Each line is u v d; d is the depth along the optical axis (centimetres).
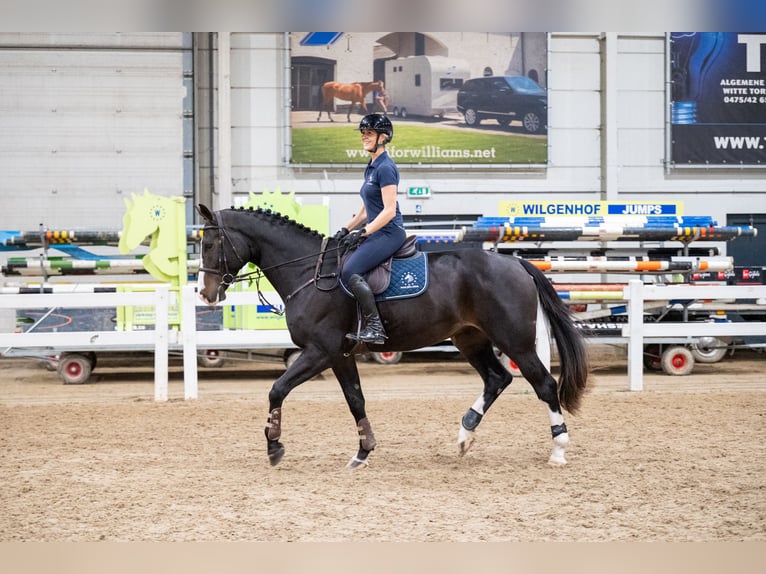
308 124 1373
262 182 1379
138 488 521
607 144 1411
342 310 565
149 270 1058
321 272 571
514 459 602
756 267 1298
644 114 1429
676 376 1117
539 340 929
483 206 1413
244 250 588
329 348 566
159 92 1362
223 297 594
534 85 1397
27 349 1083
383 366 1261
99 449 649
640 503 479
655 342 1111
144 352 1364
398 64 1377
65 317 1109
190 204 1372
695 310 1150
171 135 1366
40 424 762
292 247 584
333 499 492
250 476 555
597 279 1306
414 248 582
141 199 1045
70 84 1348
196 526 438
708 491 504
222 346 1069
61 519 453
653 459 596
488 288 563
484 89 1391
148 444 668
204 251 587
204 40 1368
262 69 1368
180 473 564
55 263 1089
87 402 911
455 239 1069
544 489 513
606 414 790
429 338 571
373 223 543
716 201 1443
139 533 426
